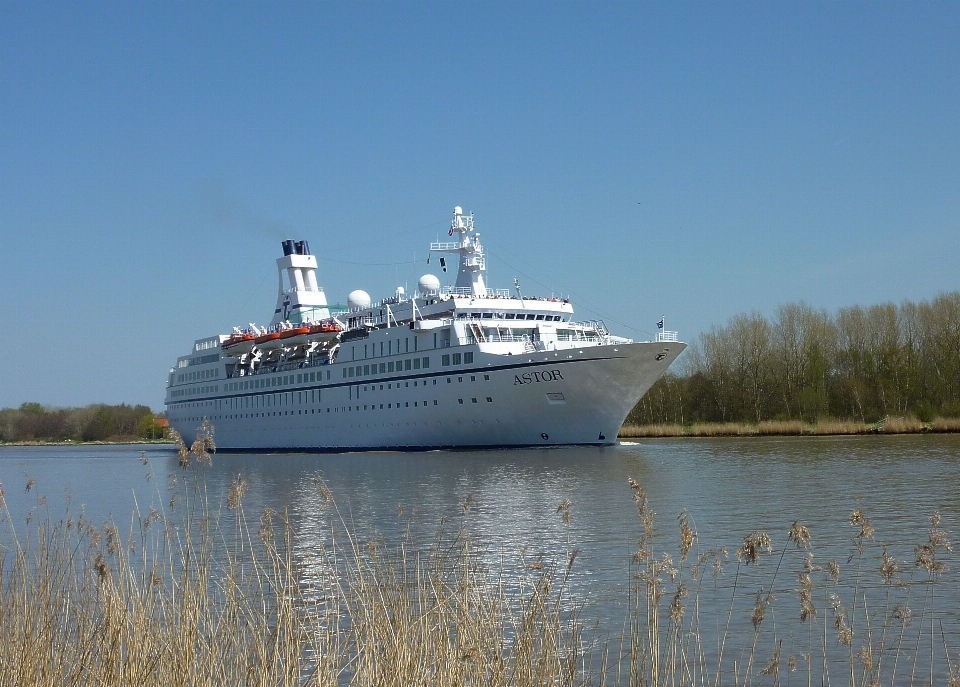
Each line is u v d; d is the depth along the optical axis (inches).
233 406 4443.9
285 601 585.0
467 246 3526.1
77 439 7239.2
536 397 2979.8
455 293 3422.7
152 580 561.0
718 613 774.5
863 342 4542.3
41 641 518.0
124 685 492.4
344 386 3673.7
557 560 994.1
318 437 3833.7
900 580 878.4
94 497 1862.7
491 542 1126.4
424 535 1197.1
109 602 522.9
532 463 2460.6
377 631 553.6
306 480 2110.0
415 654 516.1
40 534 677.9
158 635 523.5
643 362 2844.5
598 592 844.0
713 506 1480.1
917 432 4010.8
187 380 4909.0
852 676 570.6
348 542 1142.3
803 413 4507.9
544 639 541.0
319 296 4456.2
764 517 1341.0
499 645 528.4
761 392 4699.8
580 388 2910.9
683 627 735.7
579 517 1358.3
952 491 1622.8
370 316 3767.2
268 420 4163.4
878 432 4099.4
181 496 1808.6
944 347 4222.4
